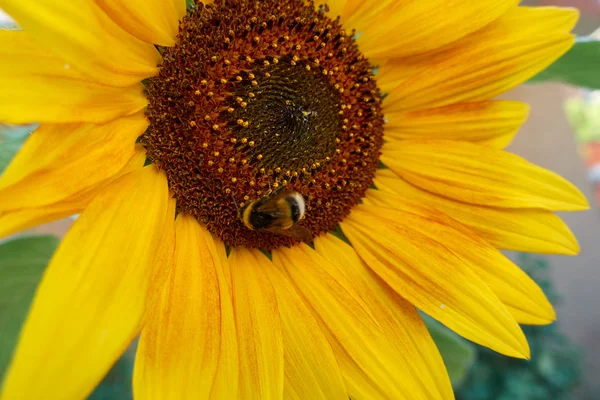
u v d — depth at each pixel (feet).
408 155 0.59
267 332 0.48
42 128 0.37
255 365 0.46
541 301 0.53
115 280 0.38
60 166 0.38
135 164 0.46
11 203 0.36
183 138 0.48
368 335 0.51
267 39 0.53
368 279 0.56
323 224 0.57
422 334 0.53
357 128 0.58
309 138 0.55
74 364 0.34
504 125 0.56
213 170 0.50
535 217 0.55
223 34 0.50
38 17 0.33
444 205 0.58
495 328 0.51
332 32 0.56
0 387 0.37
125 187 0.43
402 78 0.58
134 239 0.41
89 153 0.40
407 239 0.56
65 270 0.36
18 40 0.36
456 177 0.57
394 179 0.59
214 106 0.49
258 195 0.52
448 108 0.57
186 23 0.48
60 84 0.37
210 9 0.49
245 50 0.51
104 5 0.40
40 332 0.34
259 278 0.51
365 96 0.58
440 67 0.56
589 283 1.82
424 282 0.54
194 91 0.48
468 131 0.57
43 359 0.33
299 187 0.55
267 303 0.50
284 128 0.53
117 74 0.41
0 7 0.33
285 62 0.54
